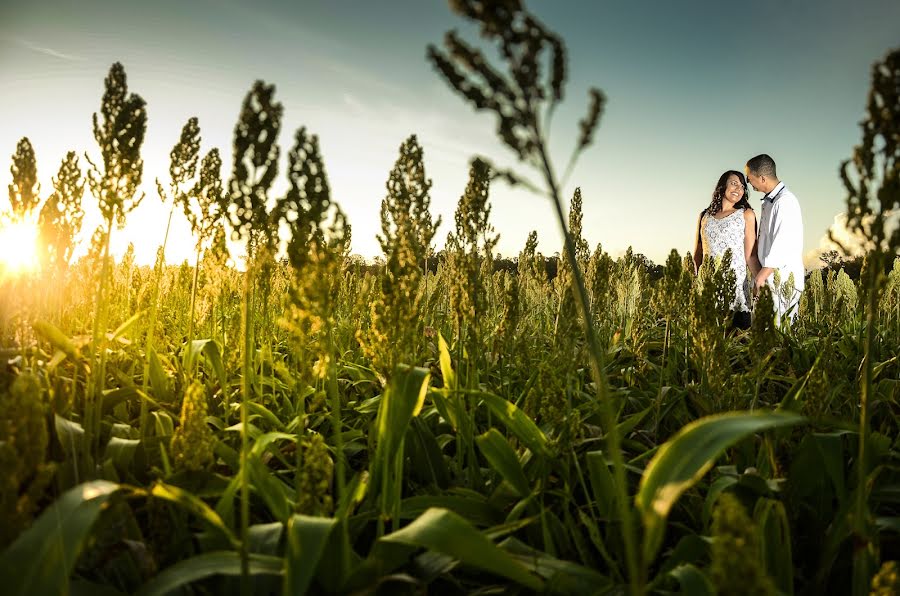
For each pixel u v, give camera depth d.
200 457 2.09
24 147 2.91
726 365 3.12
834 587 2.18
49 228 3.20
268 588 1.73
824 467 2.38
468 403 3.30
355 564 1.92
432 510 1.64
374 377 3.98
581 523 2.45
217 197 3.29
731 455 2.98
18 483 1.41
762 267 7.29
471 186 3.04
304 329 2.16
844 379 3.71
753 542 1.05
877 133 1.53
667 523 2.44
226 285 3.87
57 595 1.19
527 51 1.18
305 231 1.84
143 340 4.48
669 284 3.69
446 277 5.84
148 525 2.14
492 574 2.11
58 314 3.44
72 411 2.91
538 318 5.33
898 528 1.94
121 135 2.35
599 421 3.36
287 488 2.42
